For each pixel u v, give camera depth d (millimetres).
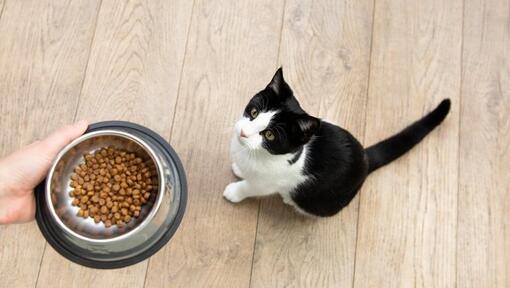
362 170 1564
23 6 1744
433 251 1675
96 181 1530
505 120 1751
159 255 1637
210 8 1770
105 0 1758
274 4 1783
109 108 1703
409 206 1694
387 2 1805
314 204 1586
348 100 1739
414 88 1757
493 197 1708
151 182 1525
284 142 1466
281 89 1471
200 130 1701
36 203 1492
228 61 1742
